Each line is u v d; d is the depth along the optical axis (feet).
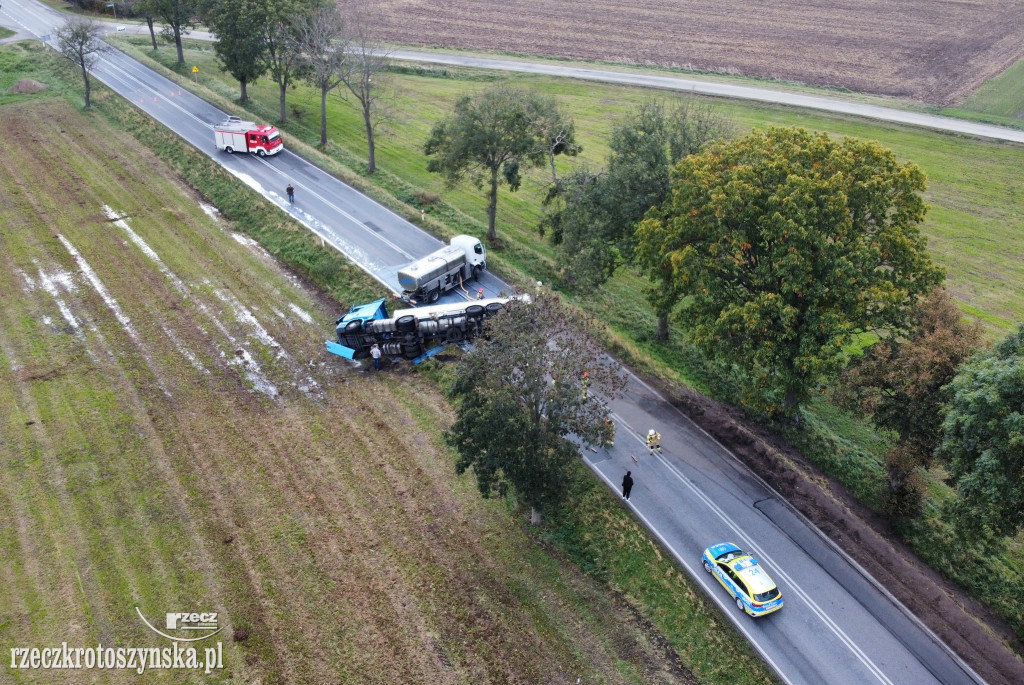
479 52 400.88
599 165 276.82
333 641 105.19
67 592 110.01
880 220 142.20
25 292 176.55
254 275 190.29
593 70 377.30
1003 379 105.50
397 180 249.14
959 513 114.62
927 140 305.94
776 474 140.05
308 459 136.98
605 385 131.13
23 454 133.69
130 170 238.07
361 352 165.99
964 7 463.42
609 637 110.01
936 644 109.50
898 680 104.47
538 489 117.70
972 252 235.40
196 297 179.83
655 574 119.55
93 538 118.73
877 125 317.42
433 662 103.40
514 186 209.67
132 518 122.62
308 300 183.01
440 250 188.55
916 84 362.33
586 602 115.14
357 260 195.72
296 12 274.77
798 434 154.51
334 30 274.57
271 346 166.09
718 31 437.58
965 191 270.46
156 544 118.32
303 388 155.12
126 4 414.41
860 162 143.13
